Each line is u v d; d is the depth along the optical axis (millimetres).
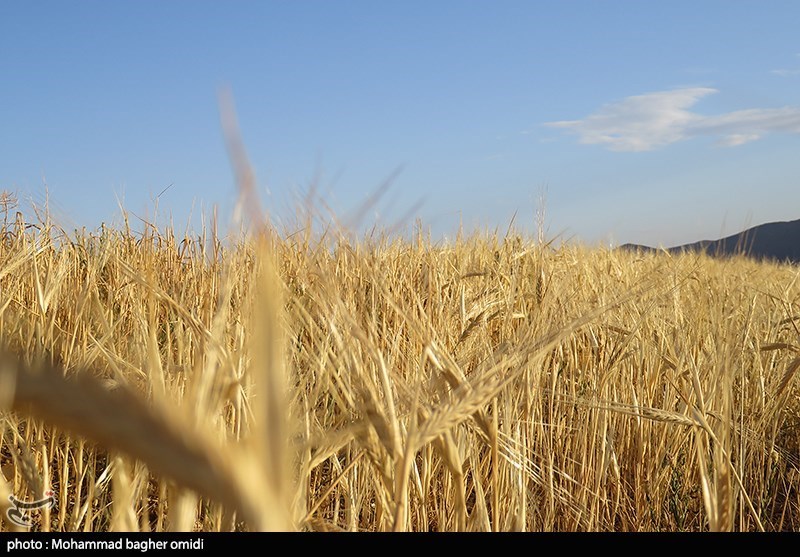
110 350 2775
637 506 4184
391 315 3533
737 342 4172
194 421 818
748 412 4816
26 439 3010
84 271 4578
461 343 3902
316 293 2135
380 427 1898
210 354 1726
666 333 5008
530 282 5039
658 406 4887
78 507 2934
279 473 840
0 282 4203
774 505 4203
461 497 2096
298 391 2215
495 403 2320
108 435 710
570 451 4328
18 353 712
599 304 4516
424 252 6273
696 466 4422
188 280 3803
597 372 4688
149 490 3221
